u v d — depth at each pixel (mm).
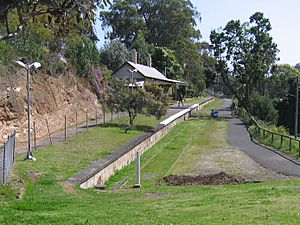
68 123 31109
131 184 18250
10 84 22844
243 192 13305
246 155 26438
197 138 35906
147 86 35812
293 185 15078
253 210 10031
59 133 27453
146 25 86438
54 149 20844
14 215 9859
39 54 27625
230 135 37781
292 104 60062
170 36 87438
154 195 13883
